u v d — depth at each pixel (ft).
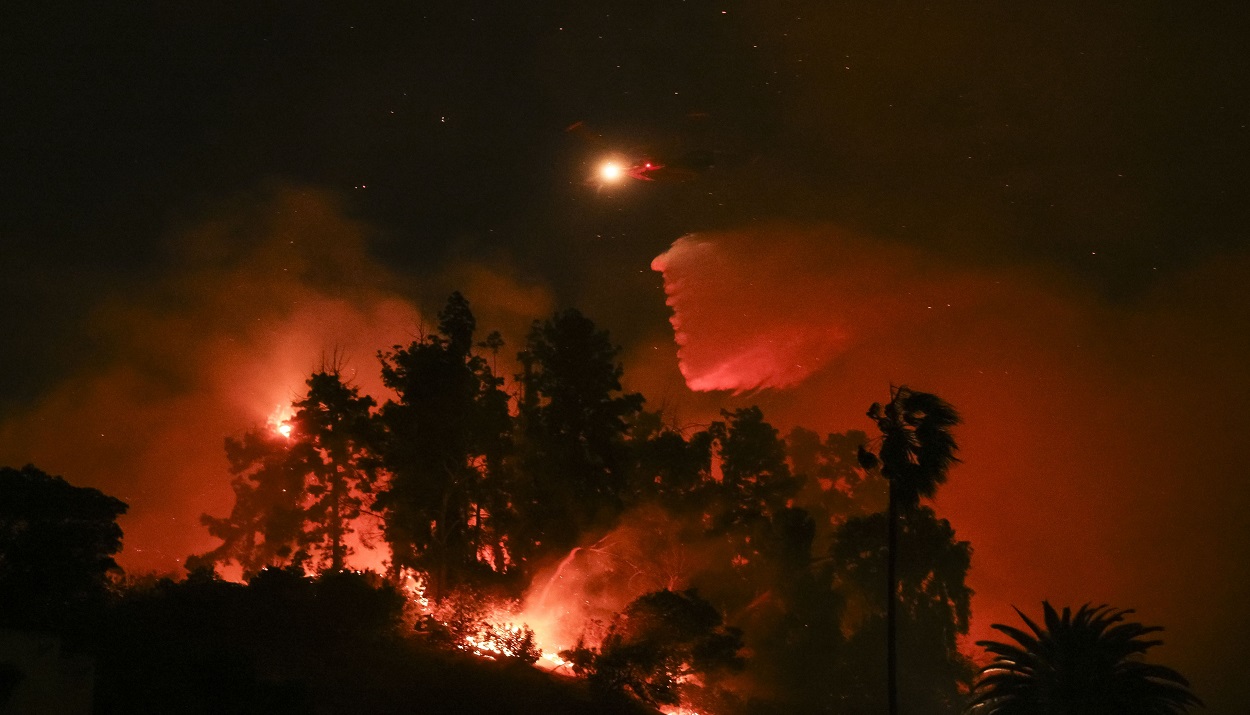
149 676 95.40
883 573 190.08
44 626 104.83
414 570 159.84
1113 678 138.92
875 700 177.37
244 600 126.00
